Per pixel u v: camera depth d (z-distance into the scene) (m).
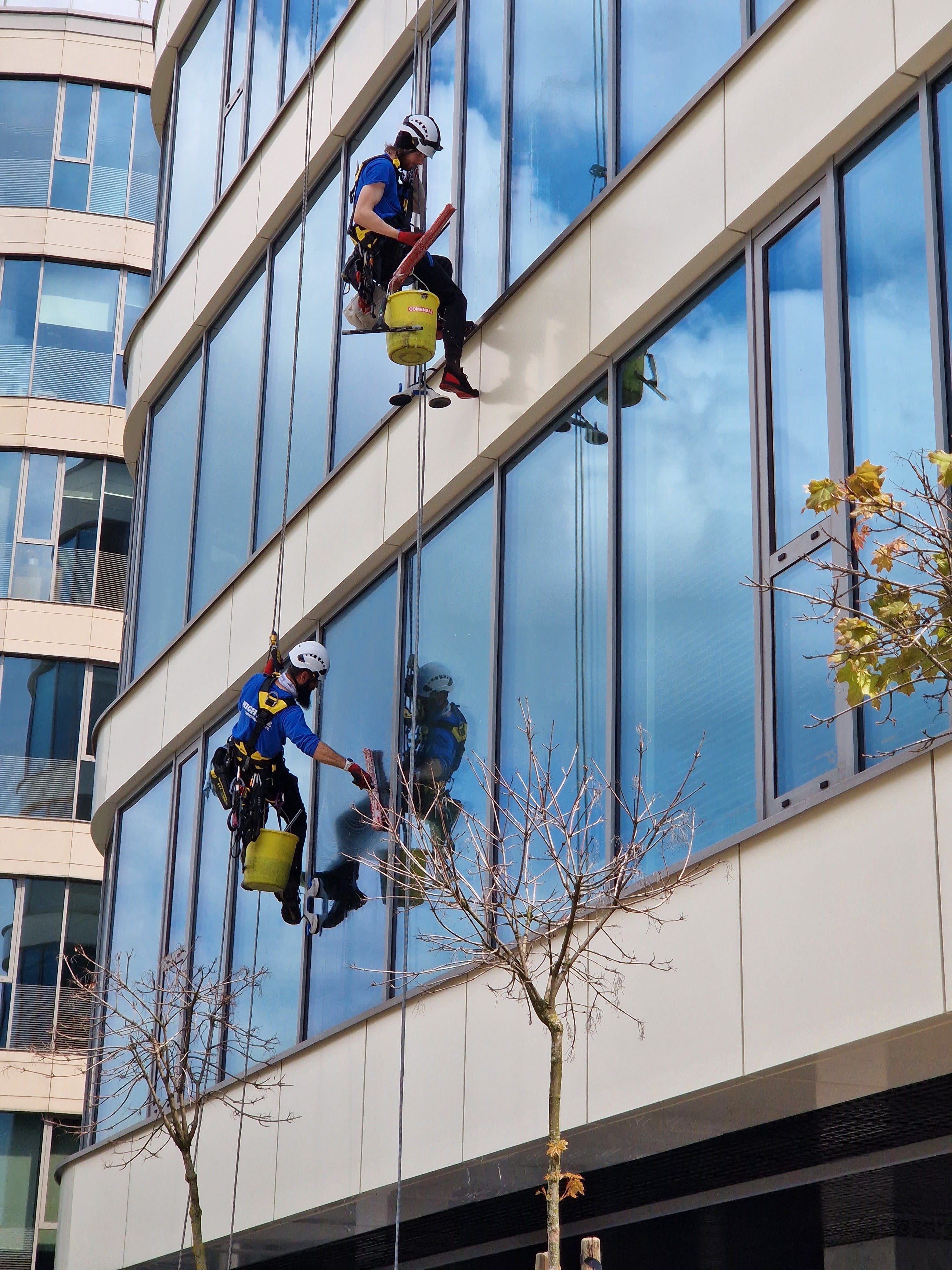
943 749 6.03
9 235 25.61
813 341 7.24
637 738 7.99
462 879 7.14
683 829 7.48
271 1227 10.66
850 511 6.81
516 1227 10.77
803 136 7.33
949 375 6.46
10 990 22.62
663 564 8.03
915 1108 7.35
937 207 6.61
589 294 8.79
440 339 10.05
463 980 8.55
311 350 12.24
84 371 25.31
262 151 13.58
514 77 10.00
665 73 8.58
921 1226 9.93
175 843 13.55
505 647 9.22
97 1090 14.28
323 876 10.75
